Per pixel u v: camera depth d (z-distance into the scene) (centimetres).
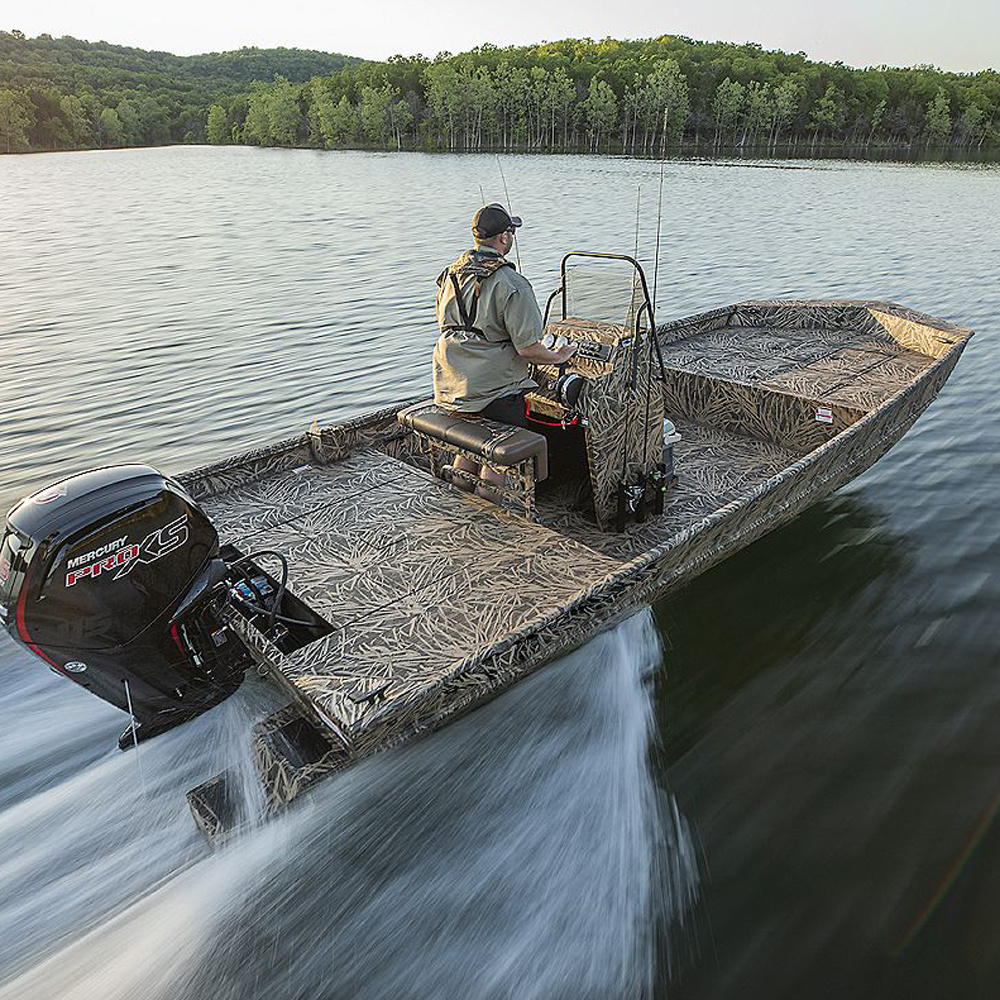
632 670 349
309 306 1113
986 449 605
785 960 233
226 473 348
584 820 277
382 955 229
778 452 454
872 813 286
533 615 250
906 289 1202
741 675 360
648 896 253
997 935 239
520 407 333
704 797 294
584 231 1897
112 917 227
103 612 215
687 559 308
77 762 284
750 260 1486
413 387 760
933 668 362
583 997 222
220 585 242
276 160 6450
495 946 234
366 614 253
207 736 269
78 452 612
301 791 213
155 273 1380
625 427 335
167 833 247
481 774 276
